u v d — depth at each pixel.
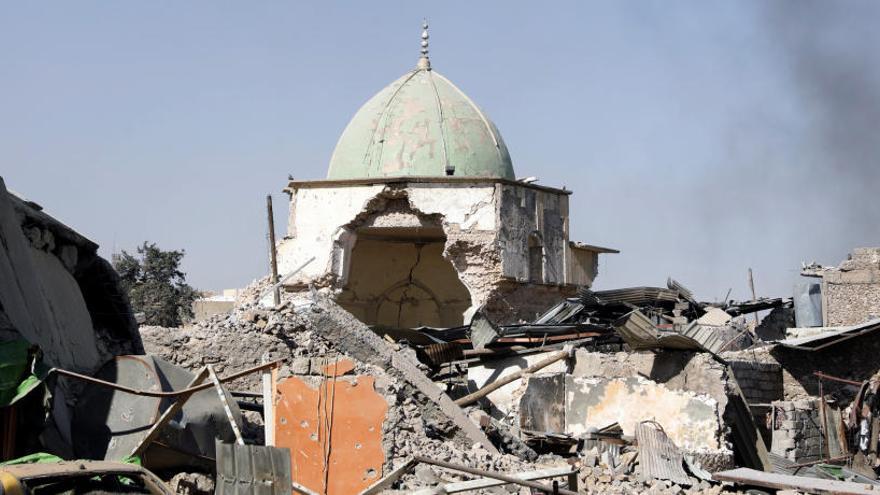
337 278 43.47
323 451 19.50
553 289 44.84
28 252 17.20
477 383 30.00
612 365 26.33
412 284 46.03
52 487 10.82
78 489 10.97
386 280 45.84
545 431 25.53
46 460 12.56
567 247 45.69
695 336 30.16
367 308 45.69
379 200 43.12
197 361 22.44
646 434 22.94
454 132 45.03
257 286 43.78
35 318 16.70
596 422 25.53
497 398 28.89
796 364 31.61
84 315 19.66
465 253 42.44
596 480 21.86
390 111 45.62
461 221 42.47
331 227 43.44
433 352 30.52
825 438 29.50
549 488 13.95
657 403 24.86
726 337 37.94
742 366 30.00
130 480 11.58
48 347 16.89
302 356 22.12
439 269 45.88
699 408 24.34
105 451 15.45
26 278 16.80
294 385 19.89
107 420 15.68
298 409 19.72
